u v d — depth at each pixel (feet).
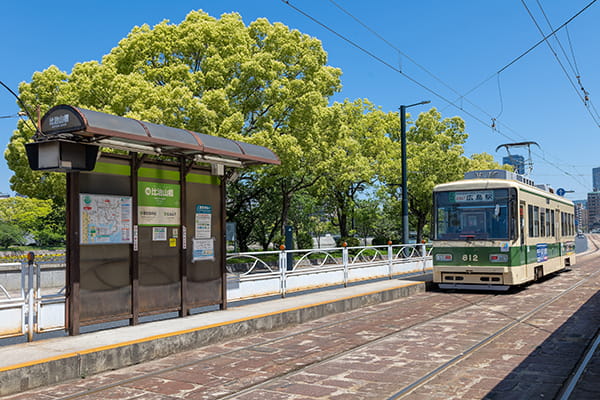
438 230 55.42
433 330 33.60
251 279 42.96
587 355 26.27
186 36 76.54
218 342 31.24
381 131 122.72
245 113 77.82
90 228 29.14
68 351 24.27
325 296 45.01
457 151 126.41
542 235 62.75
